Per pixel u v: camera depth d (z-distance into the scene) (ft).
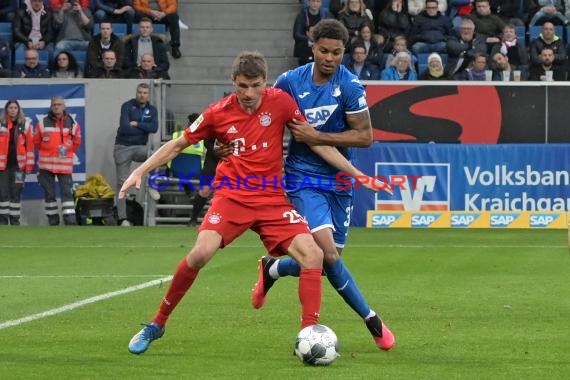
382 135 158.61
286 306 75.51
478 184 155.84
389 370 51.85
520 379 49.70
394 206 156.25
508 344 59.98
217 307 74.95
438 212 156.15
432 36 180.14
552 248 124.57
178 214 163.94
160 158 56.39
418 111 158.51
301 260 55.06
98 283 90.43
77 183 164.55
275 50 196.95
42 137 158.71
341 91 59.82
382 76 170.60
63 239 136.56
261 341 60.54
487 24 181.78
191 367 52.24
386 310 74.08
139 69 170.40
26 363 53.26
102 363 53.31
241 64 53.93
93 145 164.66
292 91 60.34
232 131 55.83
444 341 61.11
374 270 101.09
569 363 53.93
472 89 158.81
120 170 161.17
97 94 164.45
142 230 150.51
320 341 52.65
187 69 194.49
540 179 155.43
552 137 159.02
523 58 176.96
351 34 176.04
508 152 155.53
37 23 183.11
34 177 163.84
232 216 55.57
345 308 75.05
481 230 151.02
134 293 83.20
